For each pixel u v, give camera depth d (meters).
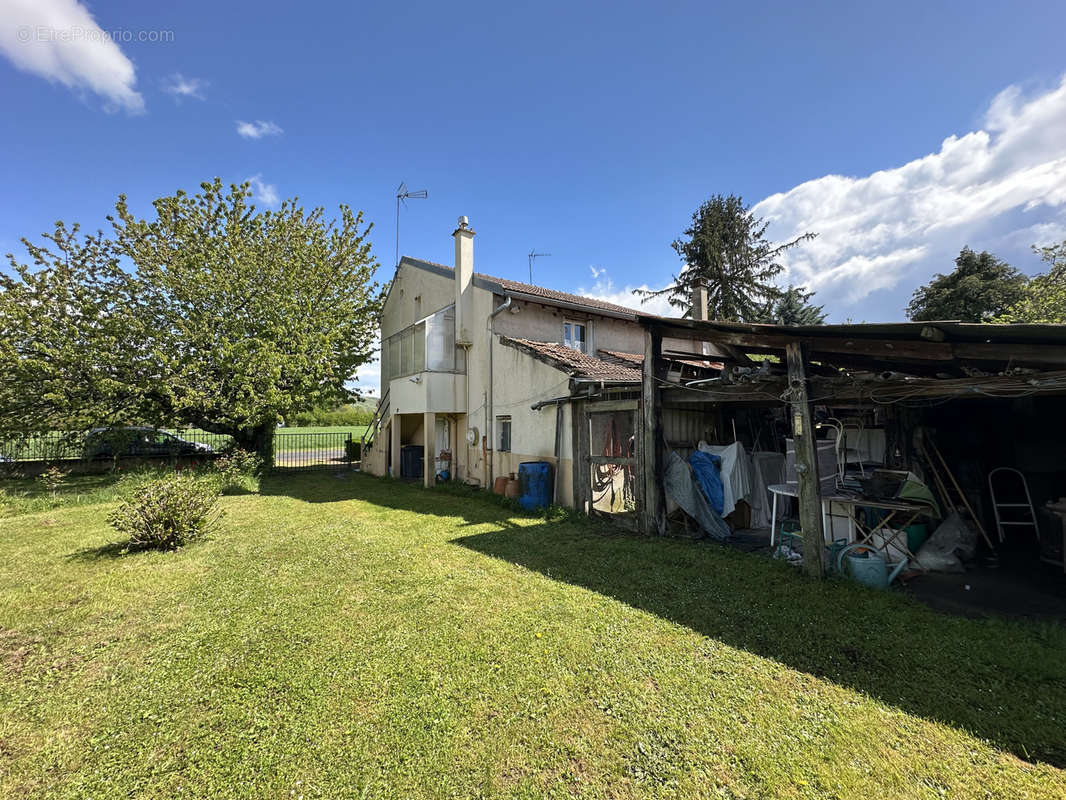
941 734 2.57
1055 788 2.18
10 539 7.27
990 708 2.79
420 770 2.35
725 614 4.21
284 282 15.57
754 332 5.60
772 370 5.71
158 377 13.45
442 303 13.97
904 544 5.41
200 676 3.26
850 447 7.66
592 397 8.59
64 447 15.09
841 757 2.40
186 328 14.20
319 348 16.03
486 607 4.45
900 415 6.99
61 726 2.73
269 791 2.22
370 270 18.28
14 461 14.80
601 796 2.18
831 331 4.86
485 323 12.16
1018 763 2.35
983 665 3.26
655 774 2.31
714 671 3.26
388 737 2.60
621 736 2.60
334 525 8.22
